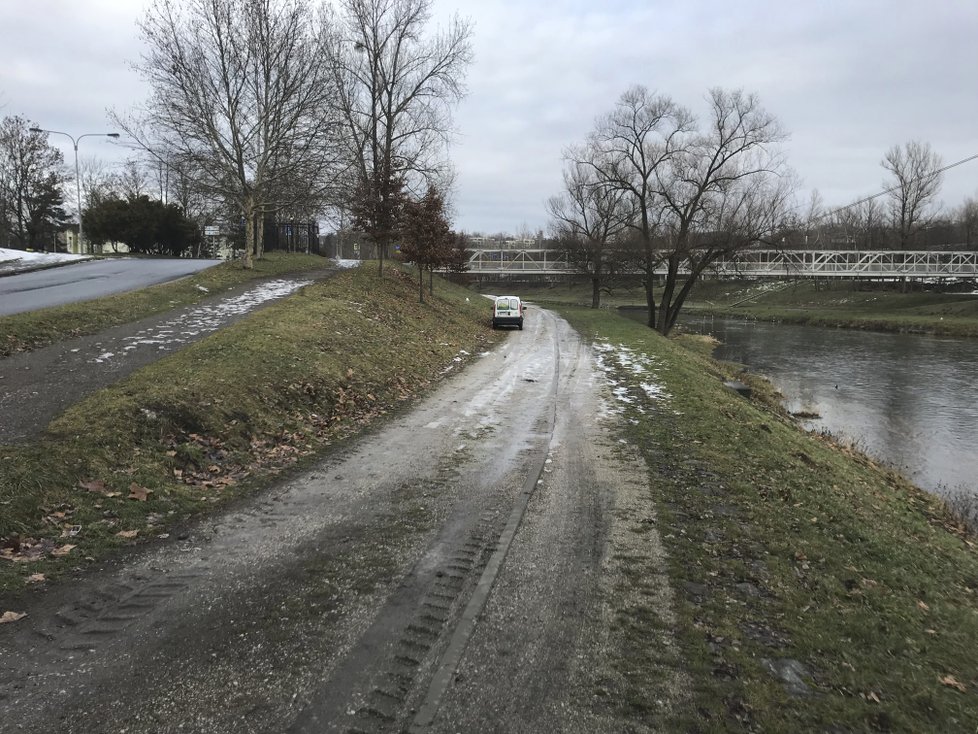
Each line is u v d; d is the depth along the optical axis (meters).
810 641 4.05
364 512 6.00
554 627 4.00
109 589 4.30
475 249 77.88
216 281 19.61
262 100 23.67
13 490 5.25
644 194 37.41
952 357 33.06
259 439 8.05
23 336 10.61
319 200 26.31
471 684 3.37
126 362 9.68
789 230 32.88
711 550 5.39
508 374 15.79
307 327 13.89
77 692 3.19
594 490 6.91
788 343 40.19
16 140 53.38
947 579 6.30
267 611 4.08
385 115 36.62
